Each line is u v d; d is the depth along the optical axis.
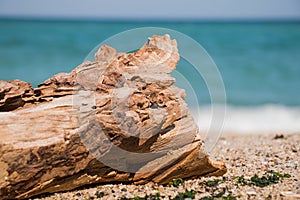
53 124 1.68
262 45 8.85
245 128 3.47
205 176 1.86
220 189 1.76
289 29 11.34
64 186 1.73
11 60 7.21
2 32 9.26
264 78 6.49
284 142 2.45
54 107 1.71
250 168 1.96
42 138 1.66
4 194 1.65
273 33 10.36
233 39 9.54
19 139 1.64
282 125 3.62
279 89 5.72
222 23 13.99
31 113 1.69
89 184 1.77
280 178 1.83
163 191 1.76
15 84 1.74
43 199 1.70
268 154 2.16
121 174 1.78
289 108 4.50
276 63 7.21
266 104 4.75
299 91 5.57
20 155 1.63
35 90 1.77
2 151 1.61
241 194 1.71
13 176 1.64
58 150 1.67
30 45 8.16
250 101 4.93
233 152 2.24
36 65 7.04
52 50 7.89
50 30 10.00
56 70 6.84
